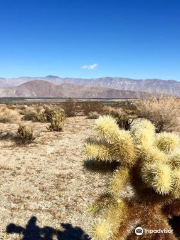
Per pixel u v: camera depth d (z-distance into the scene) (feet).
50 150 33.94
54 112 63.26
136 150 6.10
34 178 24.29
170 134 6.54
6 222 16.90
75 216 17.69
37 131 47.67
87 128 50.24
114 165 6.63
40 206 18.98
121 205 6.11
